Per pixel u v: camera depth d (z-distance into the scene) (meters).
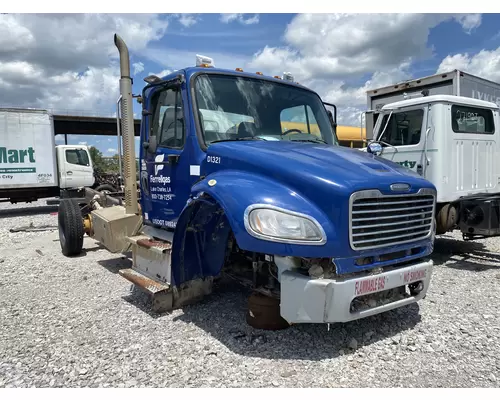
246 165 3.60
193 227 4.14
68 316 4.45
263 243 3.10
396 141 7.20
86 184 17.52
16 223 12.88
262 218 3.12
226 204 3.33
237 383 3.03
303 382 3.04
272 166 3.42
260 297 3.89
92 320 4.30
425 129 6.62
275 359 3.36
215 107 4.32
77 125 33.44
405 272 3.49
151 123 4.98
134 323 4.16
